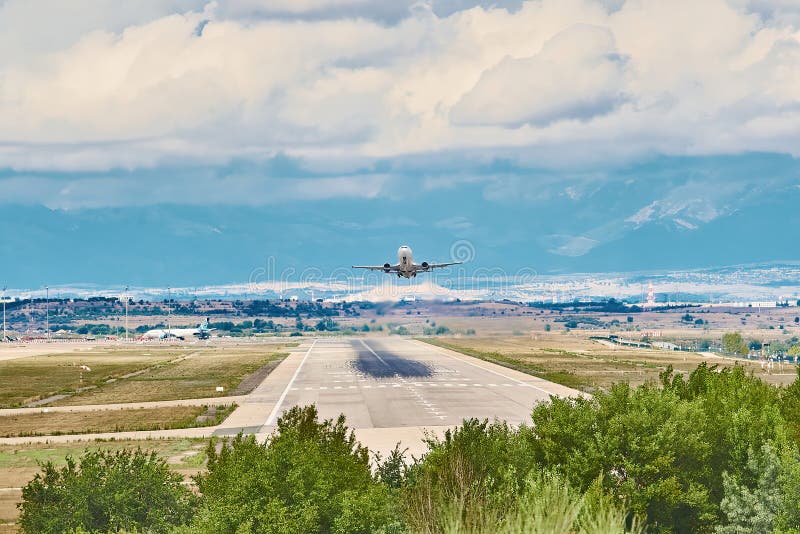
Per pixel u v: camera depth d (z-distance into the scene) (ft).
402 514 336.29
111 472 382.22
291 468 341.00
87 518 364.58
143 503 372.17
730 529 338.54
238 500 331.57
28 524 371.15
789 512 328.08
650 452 368.27
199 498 384.06
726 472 359.87
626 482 368.89
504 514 297.74
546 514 271.49
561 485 353.92
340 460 382.22
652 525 362.33
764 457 357.00
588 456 378.94
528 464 379.55
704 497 362.74
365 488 362.94
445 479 350.02
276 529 319.27
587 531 266.36
